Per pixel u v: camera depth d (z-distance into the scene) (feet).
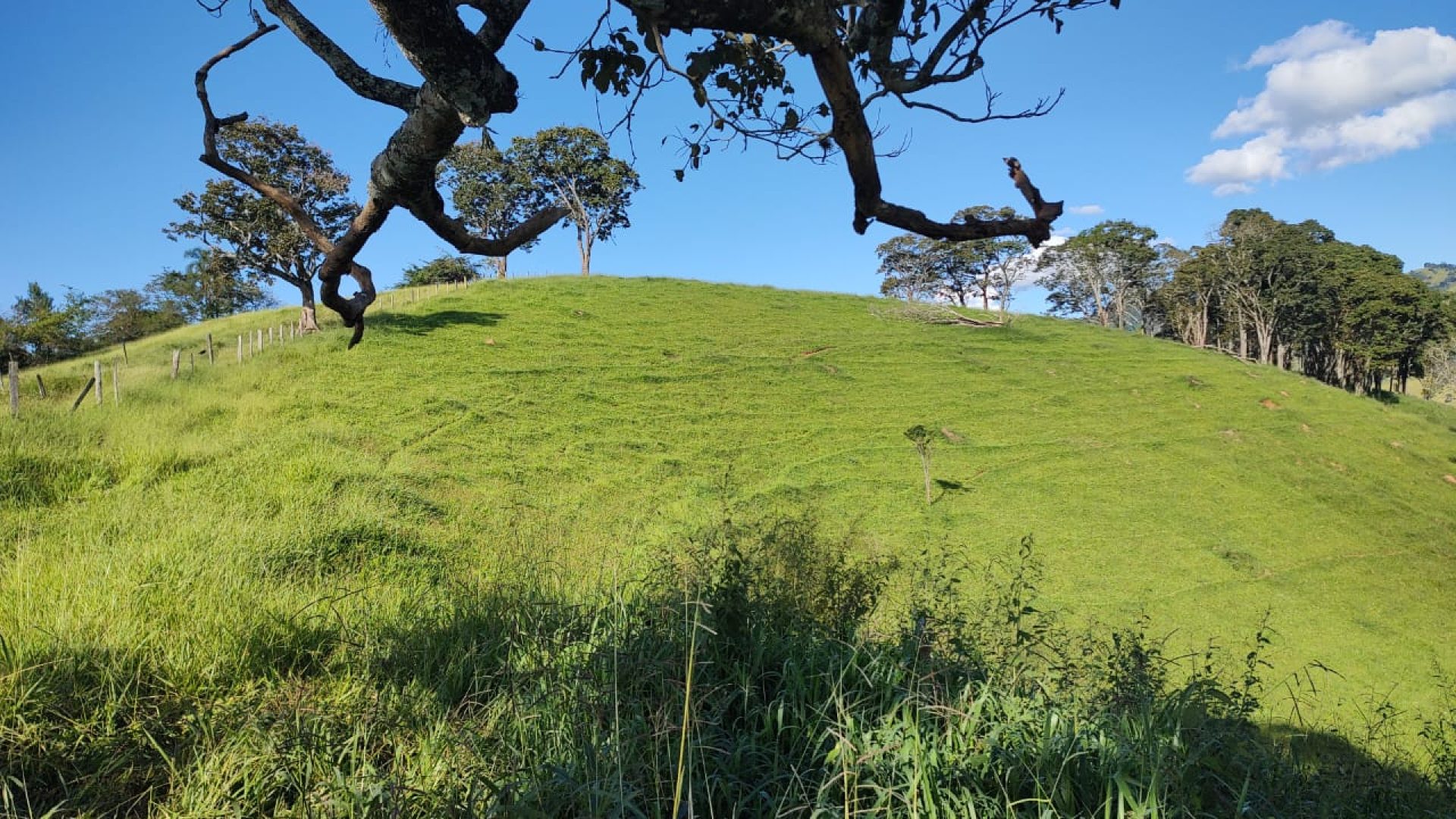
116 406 62.39
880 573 26.99
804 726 12.96
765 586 20.07
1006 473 88.02
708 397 103.96
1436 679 51.21
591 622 17.10
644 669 13.76
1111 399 119.65
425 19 5.71
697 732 11.96
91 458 46.29
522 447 76.38
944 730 12.84
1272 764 14.39
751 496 71.26
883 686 14.06
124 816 12.09
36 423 52.49
